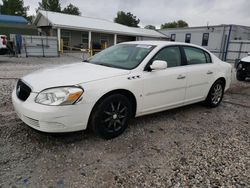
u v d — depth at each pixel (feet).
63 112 9.12
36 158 9.02
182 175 8.35
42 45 56.39
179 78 13.21
